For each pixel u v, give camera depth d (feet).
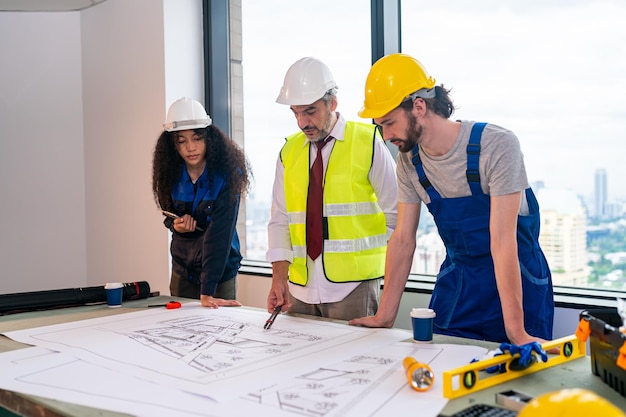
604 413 2.06
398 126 5.26
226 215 7.74
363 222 7.22
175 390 3.80
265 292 11.42
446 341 4.92
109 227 13.57
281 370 4.17
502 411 3.21
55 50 13.83
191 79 12.49
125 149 12.99
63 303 6.97
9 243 13.55
